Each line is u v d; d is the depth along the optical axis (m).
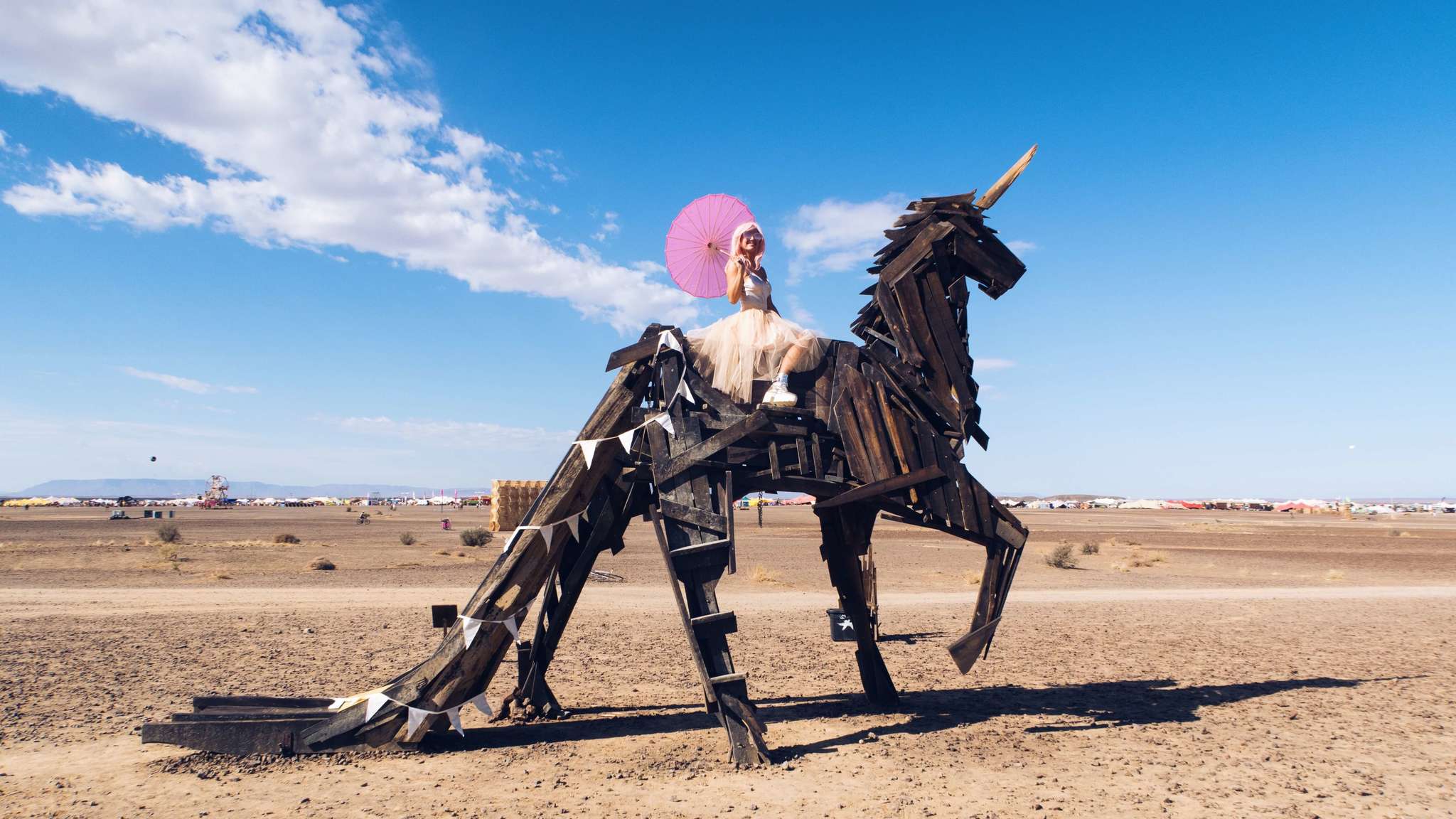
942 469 7.79
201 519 78.75
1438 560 39.19
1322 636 15.02
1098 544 51.59
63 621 14.86
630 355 7.16
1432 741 7.74
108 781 6.16
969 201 7.73
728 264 7.81
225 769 6.47
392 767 6.60
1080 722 8.41
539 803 5.75
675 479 6.98
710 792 6.03
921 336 7.78
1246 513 166.12
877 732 7.96
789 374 7.61
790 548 42.00
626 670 11.17
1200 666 11.93
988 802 5.89
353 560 32.22
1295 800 6.03
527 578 7.00
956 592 24.08
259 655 11.78
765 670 11.34
